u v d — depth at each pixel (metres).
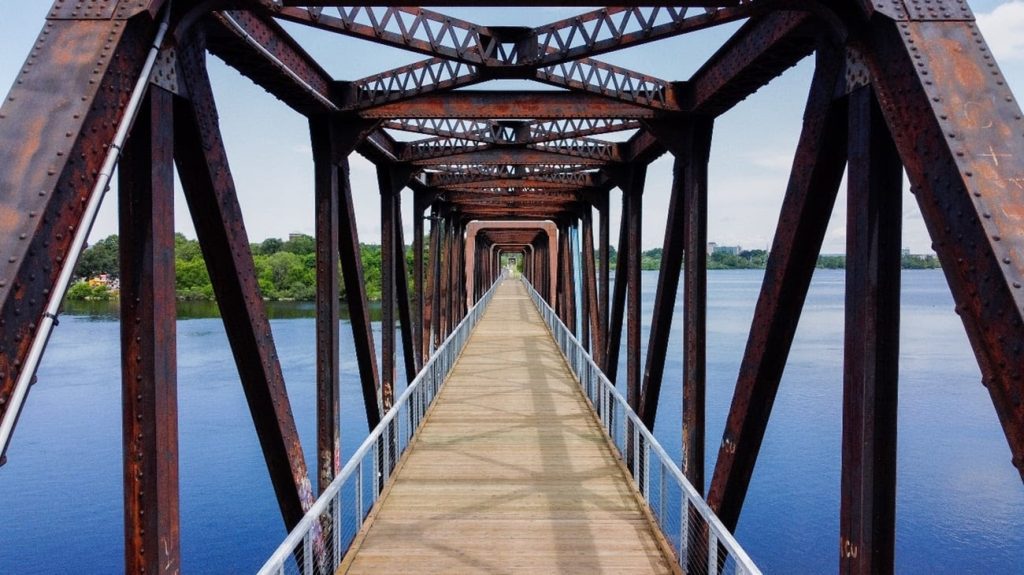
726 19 4.18
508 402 10.91
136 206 3.30
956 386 22.64
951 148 2.68
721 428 17.56
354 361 28.05
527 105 7.03
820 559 10.81
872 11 3.07
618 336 11.71
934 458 15.21
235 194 4.24
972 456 15.34
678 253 7.48
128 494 3.32
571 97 6.95
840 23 3.37
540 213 21.05
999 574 10.22
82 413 19.36
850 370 3.49
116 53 2.98
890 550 3.38
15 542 11.49
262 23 4.77
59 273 2.62
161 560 3.32
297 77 5.49
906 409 19.59
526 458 7.86
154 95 3.32
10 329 2.39
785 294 4.21
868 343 3.34
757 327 4.50
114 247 53.91
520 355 16.25
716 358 27.88
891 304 3.34
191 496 13.37
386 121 7.21
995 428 17.56
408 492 6.70
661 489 5.54
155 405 3.31
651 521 5.87
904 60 3.00
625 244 11.14
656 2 3.91
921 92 2.86
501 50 5.37
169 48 3.50
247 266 4.32
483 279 40.81
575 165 10.39
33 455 15.77
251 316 4.29
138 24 3.12
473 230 31.39
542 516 6.09
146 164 3.31
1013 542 11.20
